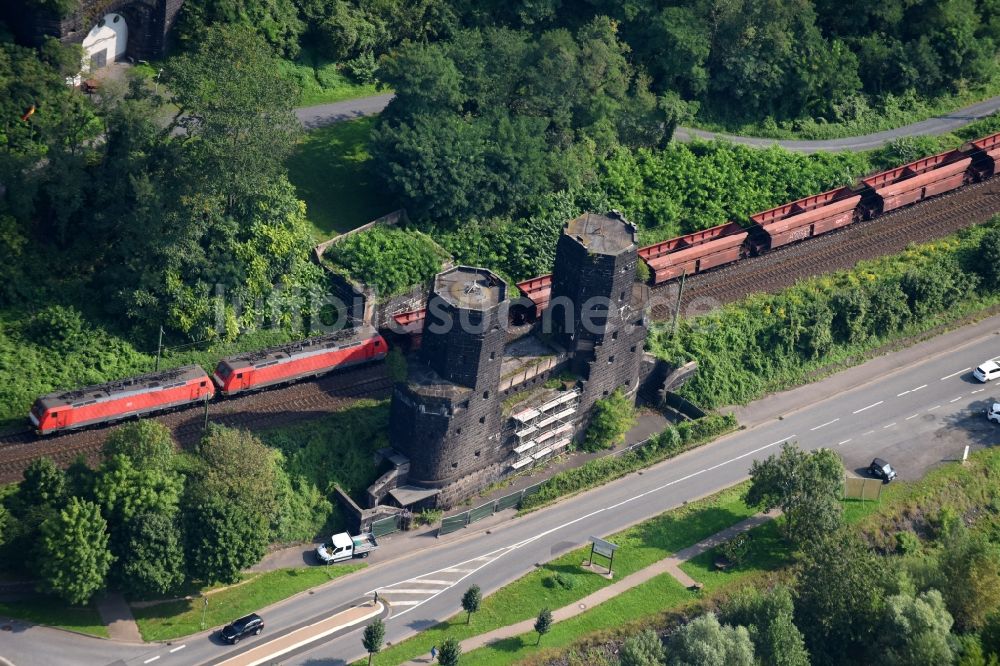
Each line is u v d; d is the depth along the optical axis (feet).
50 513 640.58
